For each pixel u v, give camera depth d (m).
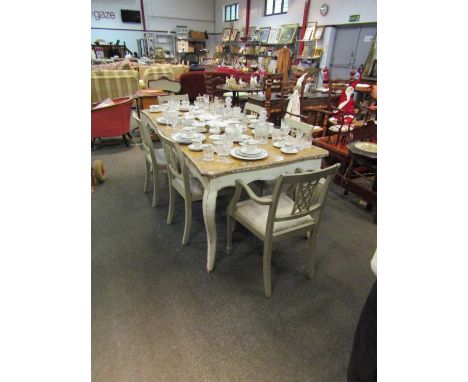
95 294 1.59
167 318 1.46
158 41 11.26
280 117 4.25
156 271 1.78
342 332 1.42
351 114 3.32
